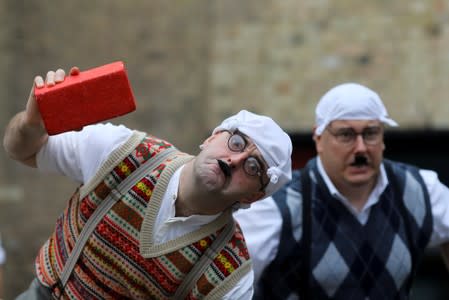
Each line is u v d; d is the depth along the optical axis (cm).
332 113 523
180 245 378
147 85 957
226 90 934
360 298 519
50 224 962
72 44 959
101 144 379
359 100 521
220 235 381
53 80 365
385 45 905
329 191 522
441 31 898
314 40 917
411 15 902
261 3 928
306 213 520
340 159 519
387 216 528
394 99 906
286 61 922
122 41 957
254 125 374
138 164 377
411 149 928
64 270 388
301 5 920
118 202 376
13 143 381
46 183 962
